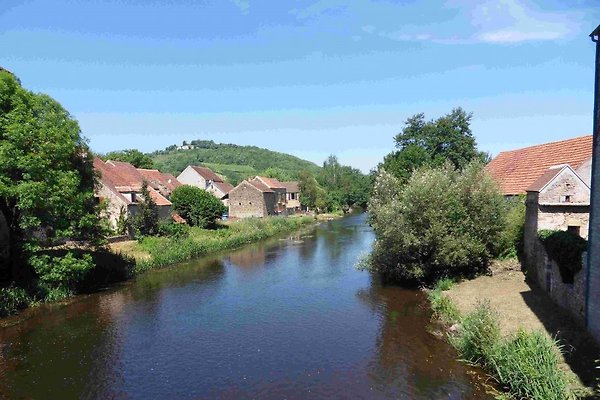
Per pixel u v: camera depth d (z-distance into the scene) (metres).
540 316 16.53
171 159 198.88
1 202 24.56
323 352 17.06
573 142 27.30
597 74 13.98
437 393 13.23
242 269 34.84
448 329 18.50
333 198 106.19
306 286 28.27
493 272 24.59
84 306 24.33
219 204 55.78
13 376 15.44
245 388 14.27
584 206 20.03
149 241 40.84
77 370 15.88
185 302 25.02
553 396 10.82
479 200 24.86
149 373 15.55
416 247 25.30
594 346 13.14
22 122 22.81
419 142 56.69
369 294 25.45
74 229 25.42
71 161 26.28
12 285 24.05
